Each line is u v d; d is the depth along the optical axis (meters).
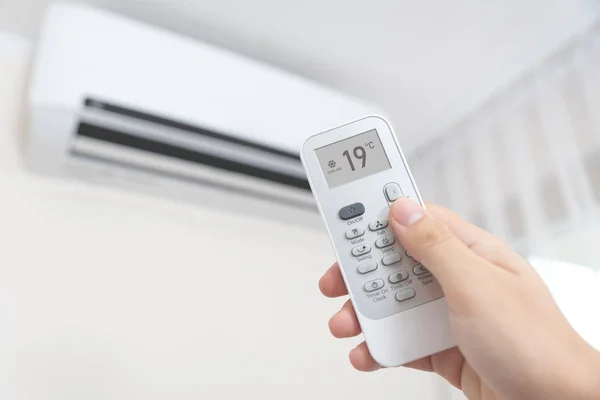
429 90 0.96
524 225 0.83
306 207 0.95
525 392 0.36
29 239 0.77
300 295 0.95
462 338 0.37
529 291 0.37
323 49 0.86
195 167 0.81
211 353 0.82
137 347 0.77
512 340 0.35
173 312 0.82
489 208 0.90
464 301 0.36
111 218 0.84
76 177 0.82
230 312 0.87
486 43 0.85
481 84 0.94
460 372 0.47
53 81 0.66
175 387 0.77
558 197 0.80
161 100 0.71
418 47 0.86
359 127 0.47
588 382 0.34
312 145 0.46
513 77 0.92
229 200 0.91
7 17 0.81
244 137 0.77
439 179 1.05
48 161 0.77
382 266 0.42
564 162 0.79
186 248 0.88
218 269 0.90
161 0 0.76
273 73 0.82
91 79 0.67
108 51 0.69
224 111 0.75
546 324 0.36
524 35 0.84
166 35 0.75
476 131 0.98
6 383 0.68
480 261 0.38
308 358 0.90
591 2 0.79
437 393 0.91
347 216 0.44
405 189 0.44
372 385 0.92
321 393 0.88
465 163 0.99
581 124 0.80
